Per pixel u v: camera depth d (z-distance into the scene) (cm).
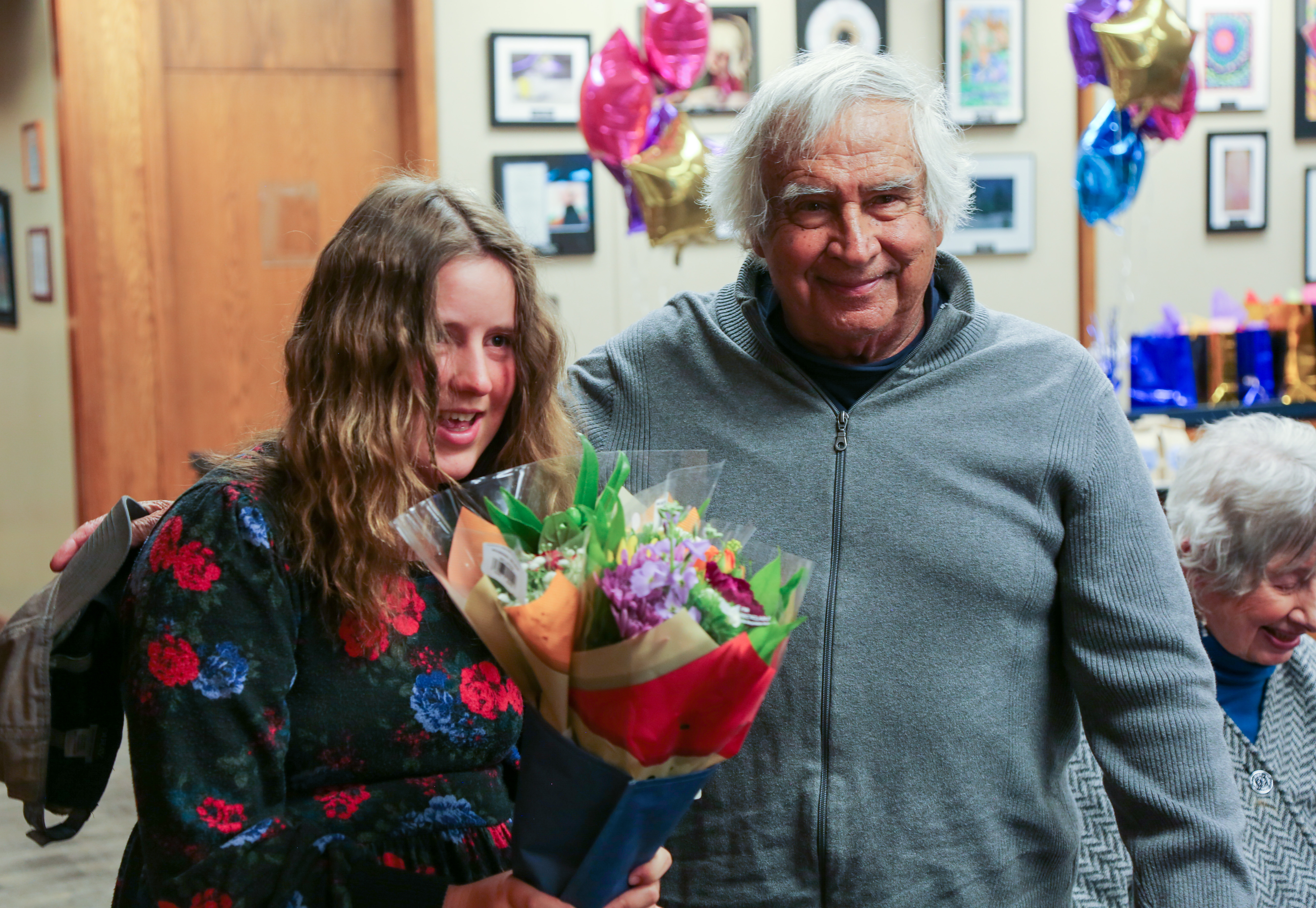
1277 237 516
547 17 464
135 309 457
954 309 156
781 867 153
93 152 448
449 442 132
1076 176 387
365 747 126
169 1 454
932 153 146
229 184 466
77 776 138
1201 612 178
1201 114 505
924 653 150
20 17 479
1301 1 506
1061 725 162
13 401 536
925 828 150
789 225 149
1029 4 488
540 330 136
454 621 132
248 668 118
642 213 354
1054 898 160
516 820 119
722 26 467
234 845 114
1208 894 143
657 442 164
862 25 476
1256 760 174
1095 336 494
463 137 463
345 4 468
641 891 122
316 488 124
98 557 128
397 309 125
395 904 119
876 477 153
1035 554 153
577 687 110
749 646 106
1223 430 179
